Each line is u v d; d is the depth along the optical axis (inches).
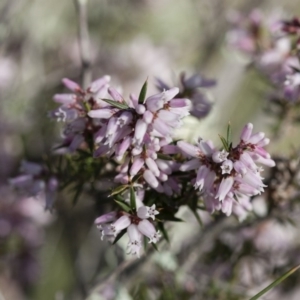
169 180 10.4
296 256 14.0
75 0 13.7
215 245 13.6
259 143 10.1
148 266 13.4
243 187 10.2
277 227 13.7
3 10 18.1
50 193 11.7
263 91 14.8
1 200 18.2
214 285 13.4
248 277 14.1
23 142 17.9
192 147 10.2
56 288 19.9
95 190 11.6
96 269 16.1
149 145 10.0
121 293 13.3
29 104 19.6
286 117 13.7
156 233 10.2
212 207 10.3
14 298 19.0
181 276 13.4
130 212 10.3
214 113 14.9
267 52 14.3
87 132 10.9
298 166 12.4
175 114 9.9
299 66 13.4
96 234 18.4
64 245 20.0
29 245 18.7
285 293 14.3
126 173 10.4
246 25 15.5
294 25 12.1
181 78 12.2
